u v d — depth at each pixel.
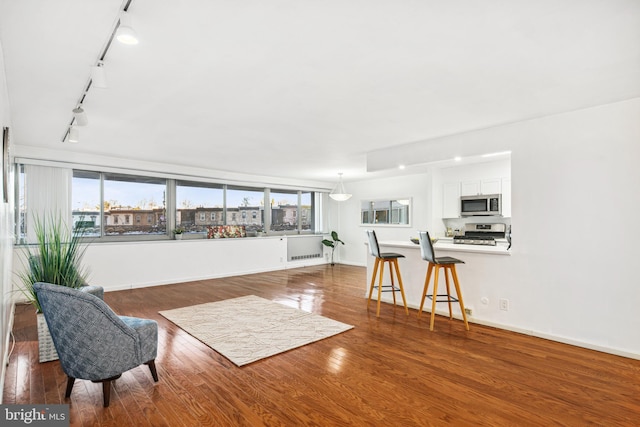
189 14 1.73
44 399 2.31
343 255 9.50
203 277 6.88
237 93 2.84
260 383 2.54
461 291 4.07
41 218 5.09
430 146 4.48
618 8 1.69
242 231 7.74
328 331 3.67
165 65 2.33
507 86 2.70
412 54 2.17
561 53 2.16
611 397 2.33
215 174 7.16
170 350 3.17
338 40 2.00
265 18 1.77
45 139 4.48
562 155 3.35
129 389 2.45
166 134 4.21
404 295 4.38
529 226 3.55
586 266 3.20
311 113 3.37
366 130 4.01
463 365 2.82
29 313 4.41
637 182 2.96
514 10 1.70
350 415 2.12
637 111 2.96
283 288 6.02
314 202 9.59
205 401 2.29
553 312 3.38
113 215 5.96
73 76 2.51
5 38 1.97
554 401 2.27
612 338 3.05
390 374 2.67
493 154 3.90
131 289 5.89
